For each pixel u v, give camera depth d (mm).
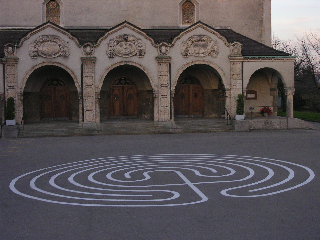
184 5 30047
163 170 12961
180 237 6836
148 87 27453
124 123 24656
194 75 28438
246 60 25734
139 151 17125
